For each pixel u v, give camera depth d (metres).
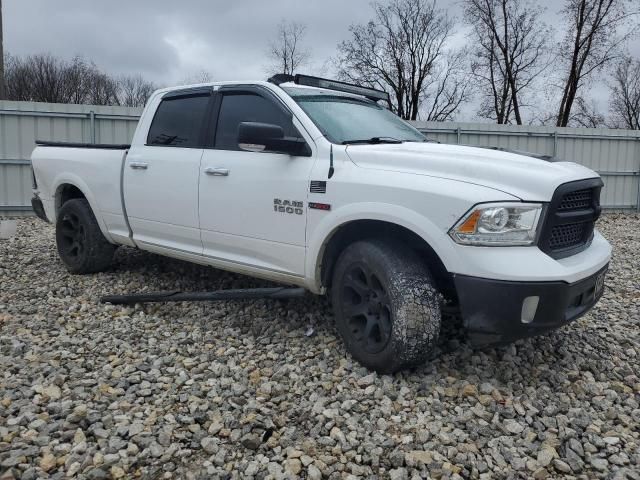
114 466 2.48
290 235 3.75
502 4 31.61
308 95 4.11
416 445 2.72
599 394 3.33
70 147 5.77
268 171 3.87
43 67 43.22
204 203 4.29
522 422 2.98
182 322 4.39
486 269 2.95
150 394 3.16
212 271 5.77
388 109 4.88
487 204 2.98
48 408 2.95
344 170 3.49
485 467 2.58
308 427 2.86
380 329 3.32
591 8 28.34
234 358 3.68
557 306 3.01
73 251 5.77
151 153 4.78
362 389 3.24
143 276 5.62
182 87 4.75
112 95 45.81
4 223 8.75
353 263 3.47
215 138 4.35
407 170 3.30
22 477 2.39
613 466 2.61
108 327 4.25
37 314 4.51
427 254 3.44
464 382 3.33
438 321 3.20
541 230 3.05
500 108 33.16
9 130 11.61
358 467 2.54
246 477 2.46
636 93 38.91
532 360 3.72
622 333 4.32
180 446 2.67
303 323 4.30
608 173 14.97
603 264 3.46
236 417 2.93
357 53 37.28
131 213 4.98
